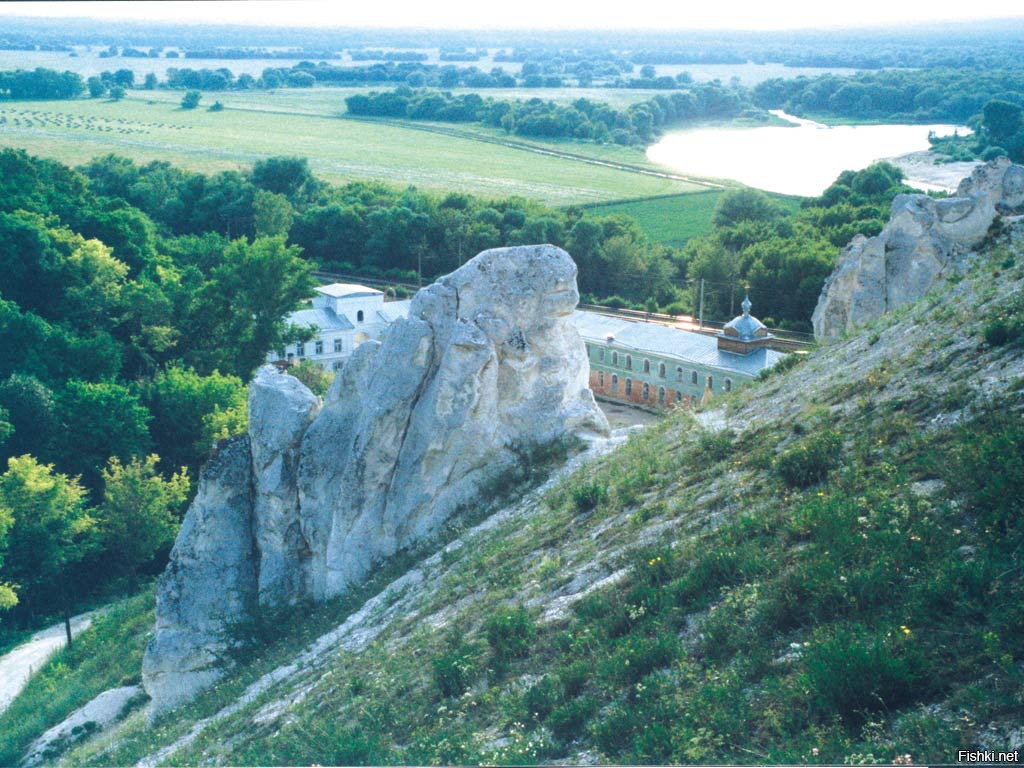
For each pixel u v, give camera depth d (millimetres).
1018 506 17625
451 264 170000
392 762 19516
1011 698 14195
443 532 35344
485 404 36344
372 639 28938
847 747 14594
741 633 18328
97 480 83062
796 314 125625
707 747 15766
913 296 48219
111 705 42844
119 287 117125
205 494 39719
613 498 29203
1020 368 22453
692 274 137875
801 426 26156
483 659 22594
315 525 37312
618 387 111125
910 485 20406
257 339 107938
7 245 111312
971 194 50750
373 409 35844
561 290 38438
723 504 24219
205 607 38531
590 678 19516
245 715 28812
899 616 16719
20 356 95812
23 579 69250
